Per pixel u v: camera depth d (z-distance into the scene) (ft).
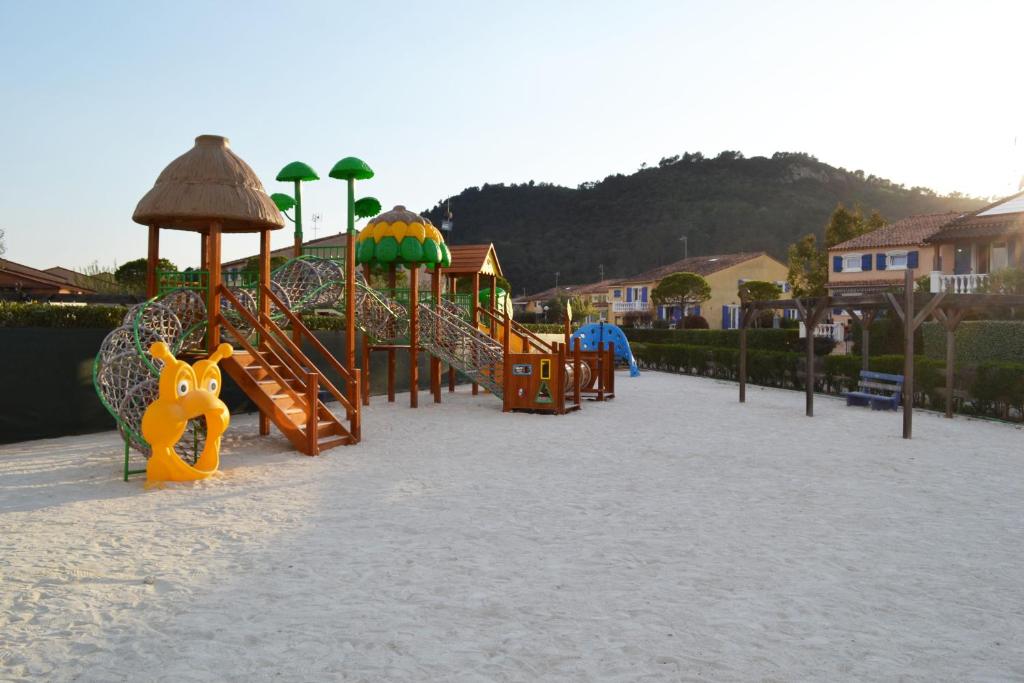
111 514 26.68
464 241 497.05
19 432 43.55
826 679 14.08
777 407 65.72
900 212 531.09
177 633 16.16
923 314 46.93
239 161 41.81
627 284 256.32
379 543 23.12
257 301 47.39
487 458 38.75
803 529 25.00
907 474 34.73
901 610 17.72
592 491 30.81
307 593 18.66
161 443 31.86
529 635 16.07
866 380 69.15
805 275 170.50
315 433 39.50
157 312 37.63
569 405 64.23
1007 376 53.98
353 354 57.93
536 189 532.73
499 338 82.94
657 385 93.25
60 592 18.66
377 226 65.36
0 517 26.17
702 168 574.56
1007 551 22.62
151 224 41.19
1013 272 79.51
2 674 14.15
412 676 14.11
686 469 35.83
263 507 27.84
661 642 15.72
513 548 22.63
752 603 18.08
